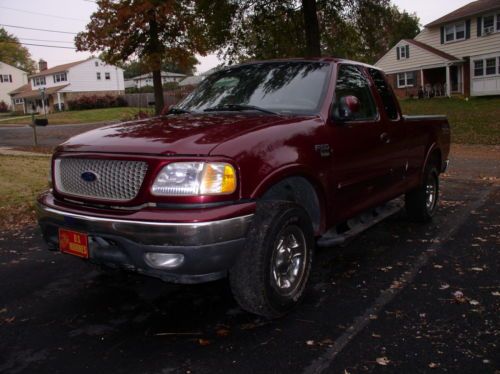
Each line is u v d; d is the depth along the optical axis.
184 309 3.71
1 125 38.31
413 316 3.48
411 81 38.78
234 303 3.80
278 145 3.34
